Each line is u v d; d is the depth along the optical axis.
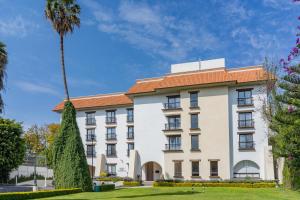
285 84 21.83
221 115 39.91
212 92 40.84
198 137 40.81
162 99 44.12
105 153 51.31
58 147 29.61
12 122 31.91
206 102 40.97
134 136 45.12
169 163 41.84
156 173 45.91
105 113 52.41
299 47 16.14
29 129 70.75
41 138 71.06
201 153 40.28
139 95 45.56
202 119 40.91
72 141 29.47
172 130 42.47
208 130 40.34
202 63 45.91
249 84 39.41
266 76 34.69
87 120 53.44
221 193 25.53
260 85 38.25
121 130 50.81
